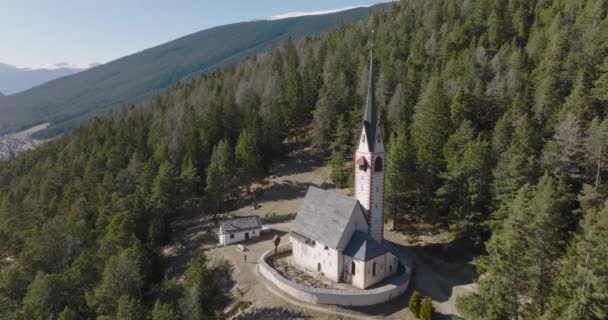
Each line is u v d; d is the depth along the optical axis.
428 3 163.00
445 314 53.38
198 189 103.75
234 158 102.44
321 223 64.25
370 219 63.25
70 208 96.38
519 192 53.09
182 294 59.66
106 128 146.62
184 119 126.75
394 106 96.50
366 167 62.53
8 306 65.31
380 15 179.25
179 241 87.44
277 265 67.31
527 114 73.06
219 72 197.38
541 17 120.69
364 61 125.56
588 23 96.38
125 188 100.50
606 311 31.42
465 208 68.50
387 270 61.34
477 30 127.12
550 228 42.84
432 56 121.06
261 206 97.38
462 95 86.06
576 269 35.09
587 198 55.03
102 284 60.47
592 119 65.94
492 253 39.88
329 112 106.12
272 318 55.28
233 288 65.06
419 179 73.88
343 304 55.62
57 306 60.59
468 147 69.00
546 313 35.69
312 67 146.00
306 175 106.81
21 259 75.06
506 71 96.00
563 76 82.50
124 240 74.12
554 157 62.69
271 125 110.31
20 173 143.75
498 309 36.62
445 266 65.81
